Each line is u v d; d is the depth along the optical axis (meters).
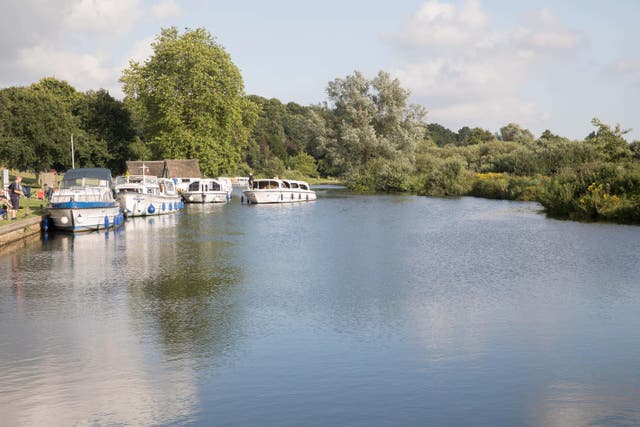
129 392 8.04
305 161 120.19
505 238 24.77
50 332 10.88
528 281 15.51
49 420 7.20
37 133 62.03
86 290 14.61
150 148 71.00
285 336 10.57
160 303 13.14
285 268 17.80
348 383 8.33
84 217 28.34
